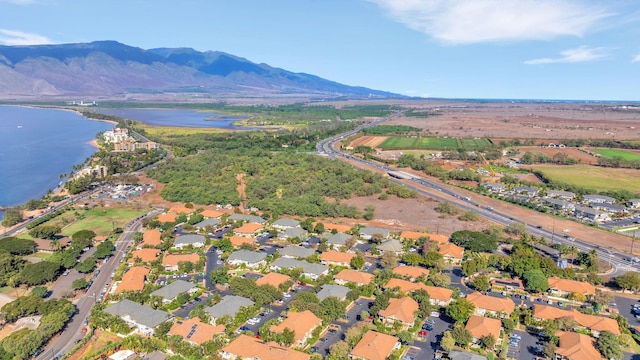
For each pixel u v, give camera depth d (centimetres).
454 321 16638
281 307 17462
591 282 19850
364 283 19312
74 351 14612
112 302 17788
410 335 15000
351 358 14150
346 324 16350
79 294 18850
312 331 15562
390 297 17475
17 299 17200
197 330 15250
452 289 18700
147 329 15838
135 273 19775
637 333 16000
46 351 14725
